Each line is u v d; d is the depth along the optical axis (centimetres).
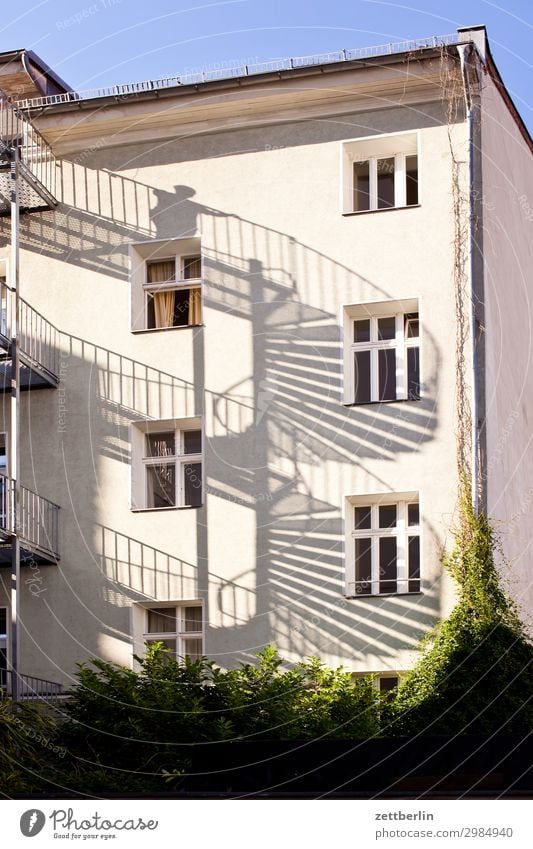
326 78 2509
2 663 2459
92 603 2450
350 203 2516
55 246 2622
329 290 2464
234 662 2359
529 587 2597
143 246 2586
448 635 2194
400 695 2159
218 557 2411
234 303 2506
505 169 2656
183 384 2500
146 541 2450
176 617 2447
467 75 2438
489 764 1831
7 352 2412
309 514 2386
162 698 2017
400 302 2427
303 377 2444
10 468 2409
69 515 2497
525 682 2166
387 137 2489
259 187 2539
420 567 2316
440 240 2428
